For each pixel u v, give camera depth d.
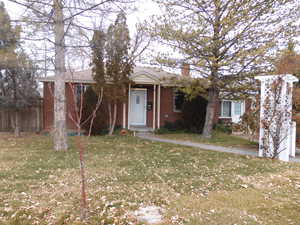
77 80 11.94
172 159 6.37
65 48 7.29
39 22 6.87
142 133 12.73
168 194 3.81
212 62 9.17
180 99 14.58
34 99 11.45
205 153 7.32
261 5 8.27
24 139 9.88
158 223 2.86
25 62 8.52
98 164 5.68
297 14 8.48
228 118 15.34
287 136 6.54
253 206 3.40
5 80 10.54
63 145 7.41
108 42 9.91
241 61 8.78
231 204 3.46
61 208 3.21
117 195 3.71
